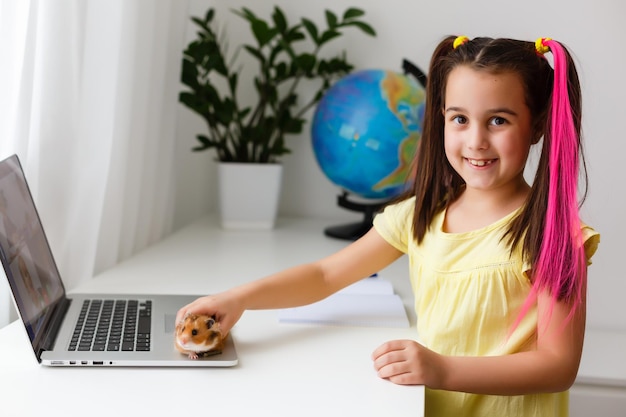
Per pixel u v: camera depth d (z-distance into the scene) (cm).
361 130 167
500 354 96
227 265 145
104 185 133
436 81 105
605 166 181
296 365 92
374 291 126
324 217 207
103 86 131
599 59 181
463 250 100
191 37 190
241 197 182
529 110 93
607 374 146
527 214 95
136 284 128
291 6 199
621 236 180
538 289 92
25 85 112
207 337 90
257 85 186
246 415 76
